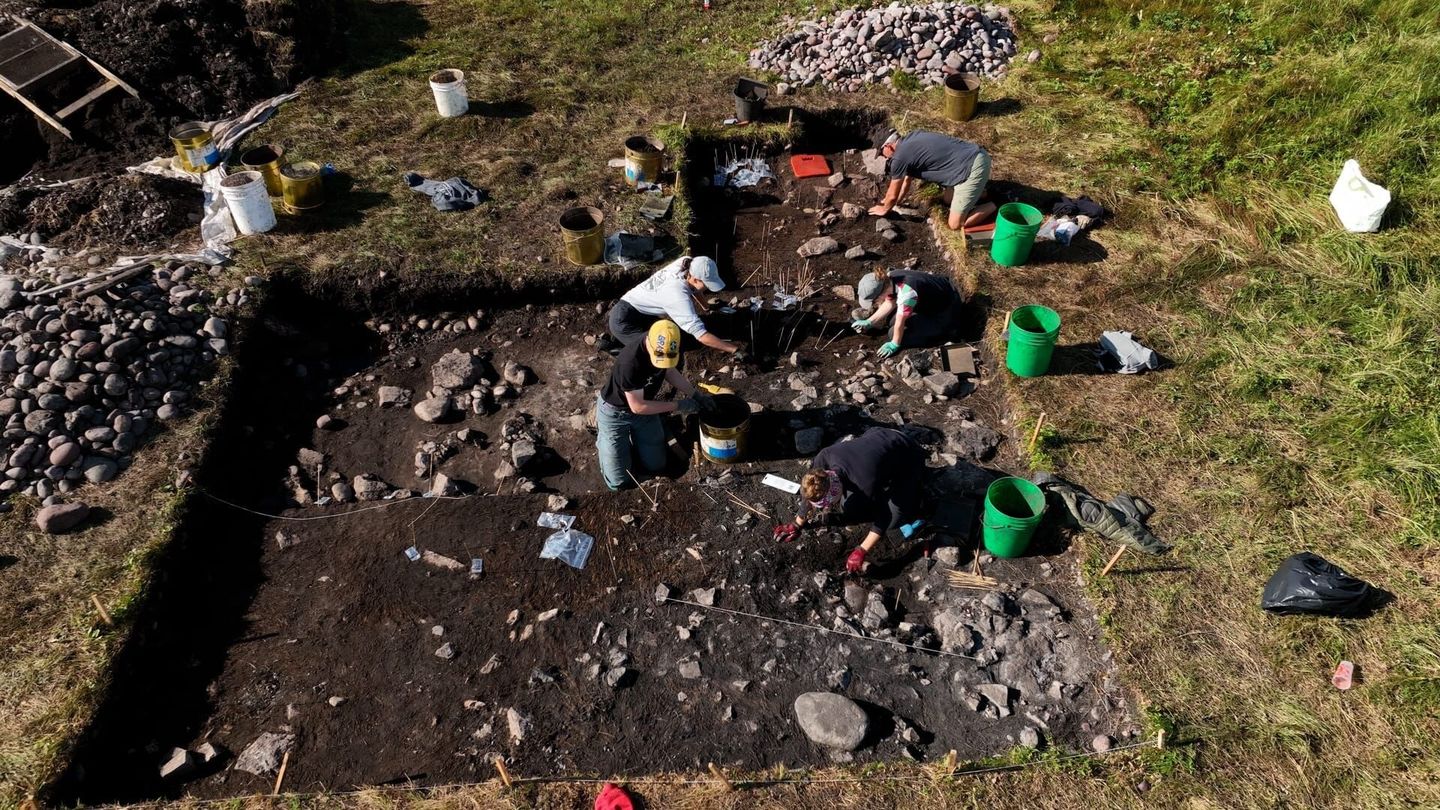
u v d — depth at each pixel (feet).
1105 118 32.48
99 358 21.90
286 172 27.50
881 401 23.24
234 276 25.31
